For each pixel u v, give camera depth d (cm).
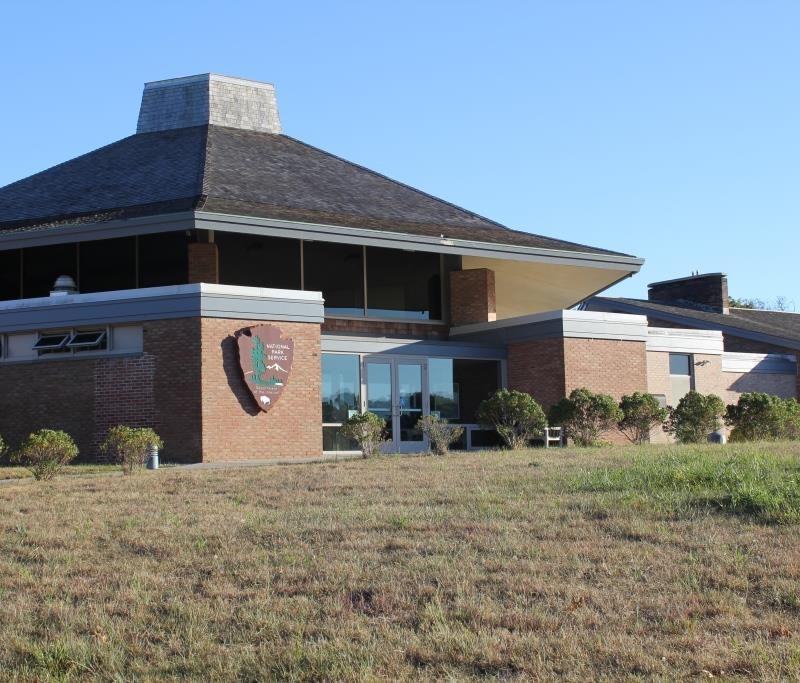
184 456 2478
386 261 3294
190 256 2961
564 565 1037
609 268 3416
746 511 1284
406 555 1109
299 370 2655
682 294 5628
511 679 725
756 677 716
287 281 3117
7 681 762
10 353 2708
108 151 3722
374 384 2992
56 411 2630
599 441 2766
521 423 2648
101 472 2130
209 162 3338
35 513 1468
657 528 1201
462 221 3478
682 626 832
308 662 775
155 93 3991
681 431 2911
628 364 3188
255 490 1672
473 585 972
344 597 952
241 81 4041
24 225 3034
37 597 997
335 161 3862
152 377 2536
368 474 1856
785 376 4559
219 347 2522
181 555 1155
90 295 2614
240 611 917
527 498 1458
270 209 2953
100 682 760
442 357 3114
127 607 948
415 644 806
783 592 923
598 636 807
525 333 3162
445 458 2212
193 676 761
